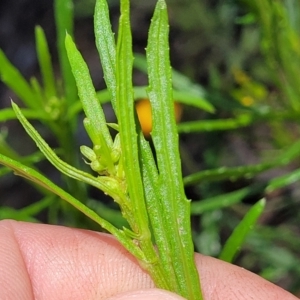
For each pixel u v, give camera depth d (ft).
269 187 0.63
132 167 0.37
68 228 0.61
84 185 0.66
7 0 1.62
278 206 0.97
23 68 1.54
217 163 0.93
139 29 1.44
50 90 0.62
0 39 1.59
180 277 0.40
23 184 1.37
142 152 0.39
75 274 0.58
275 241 1.00
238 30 1.22
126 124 0.36
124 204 0.39
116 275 0.58
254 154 1.09
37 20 1.59
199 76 1.25
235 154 1.09
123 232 0.39
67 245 0.60
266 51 0.65
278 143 0.81
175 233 0.39
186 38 1.29
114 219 0.70
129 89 0.36
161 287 0.40
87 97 0.38
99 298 0.57
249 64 1.10
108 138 0.38
